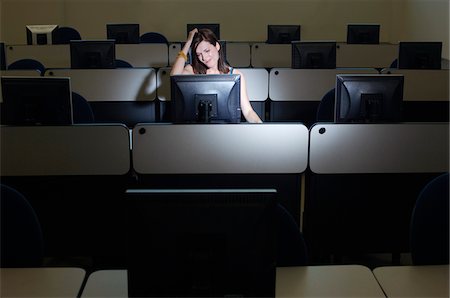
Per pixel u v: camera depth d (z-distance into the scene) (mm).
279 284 1582
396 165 2643
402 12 8336
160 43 7016
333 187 2674
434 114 4699
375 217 2723
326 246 2742
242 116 3412
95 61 4797
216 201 1188
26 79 2646
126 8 8477
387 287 1582
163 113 4609
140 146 2555
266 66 6539
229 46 6520
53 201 2645
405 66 5047
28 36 6914
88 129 2562
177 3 8477
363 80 2754
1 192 1776
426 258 1864
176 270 1212
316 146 2592
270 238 1199
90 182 2637
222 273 1213
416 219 1864
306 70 4562
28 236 1776
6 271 1653
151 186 2607
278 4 8484
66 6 8438
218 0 8461
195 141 2551
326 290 1559
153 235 1194
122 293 1529
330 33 8547
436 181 1883
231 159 2574
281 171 2596
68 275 1632
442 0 6883
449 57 6711
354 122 2789
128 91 4535
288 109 4645
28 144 2576
